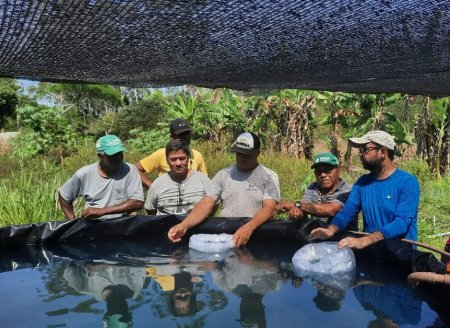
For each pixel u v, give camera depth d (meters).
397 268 2.89
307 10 2.25
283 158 10.07
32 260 3.19
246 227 3.54
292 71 3.93
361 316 2.20
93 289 2.58
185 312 2.23
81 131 19.73
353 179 10.25
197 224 3.66
